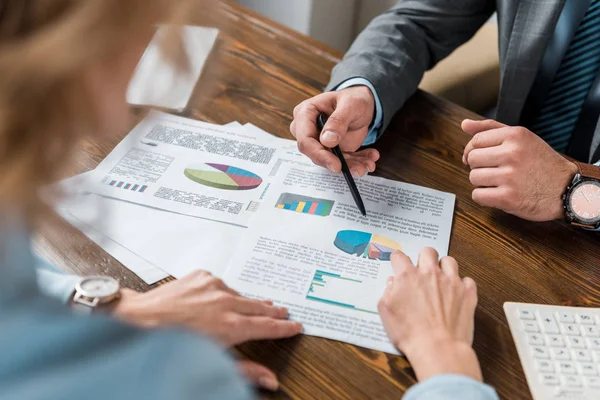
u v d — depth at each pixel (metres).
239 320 0.60
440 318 0.62
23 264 0.36
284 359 0.61
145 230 0.74
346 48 2.07
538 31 1.08
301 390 0.58
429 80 1.45
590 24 1.12
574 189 0.81
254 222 0.76
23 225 0.36
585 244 0.78
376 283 0.69
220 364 0.35
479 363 0.62
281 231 0.75
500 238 0.78
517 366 0.62
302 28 1.86
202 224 0.75
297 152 0.88
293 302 0.66
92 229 0.73
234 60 1.05
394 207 0.81
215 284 0.63
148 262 0.70
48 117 0.32
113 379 0.32
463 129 0.89
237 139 0.90
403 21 1.09
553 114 1.20
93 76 0.34
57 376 0.31
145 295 0.61
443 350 0.59
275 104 0.97
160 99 0.45
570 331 0.66
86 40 0.31
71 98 0.33
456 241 0.77
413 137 0.94
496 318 0.67
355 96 0.91
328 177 0.84
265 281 0.68
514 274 0.73
